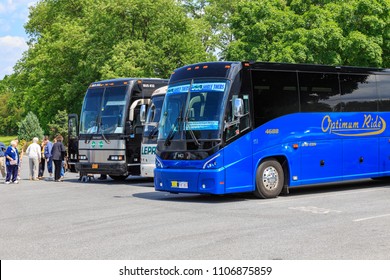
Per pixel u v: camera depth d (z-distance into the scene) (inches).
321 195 661.3
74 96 2151.8
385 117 747.4
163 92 853.2
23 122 2869.1
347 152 708.7
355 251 350.9
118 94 933.2
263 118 635.5
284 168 660.1
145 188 832.9
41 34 2620.6
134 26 1984.5
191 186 616.4
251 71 631.8
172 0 1979.6
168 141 642.2
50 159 1150.3
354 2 1408.7
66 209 606.2
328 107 692.1
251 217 499.8
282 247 368.8
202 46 2043.6
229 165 608.1
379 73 748.0
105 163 924.6
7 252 380.5
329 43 1352.1
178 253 359.9
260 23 1456.7
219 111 609.3
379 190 704.4
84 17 2241.6
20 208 636.1
